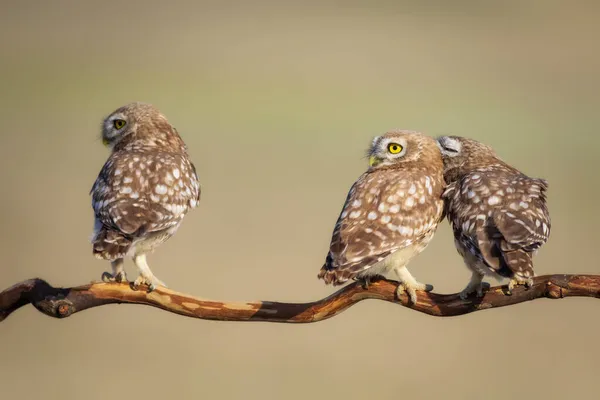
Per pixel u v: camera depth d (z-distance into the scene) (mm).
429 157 9305
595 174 36500
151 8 127562
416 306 8172
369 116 54094
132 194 8812
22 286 8023
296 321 8172
